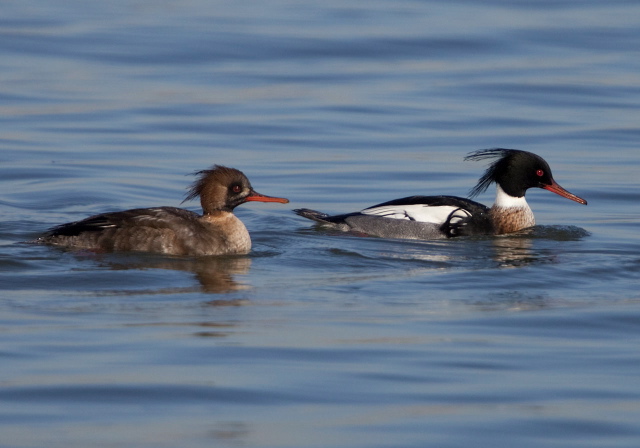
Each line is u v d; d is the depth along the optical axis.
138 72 30.30
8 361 10.24
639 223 18.36
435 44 33.59
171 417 8.98
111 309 12.26
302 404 9.30
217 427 8.77
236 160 22.50
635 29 35.72
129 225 15.59
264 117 25.92
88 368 10.07
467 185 21.12
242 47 33.16
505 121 25.73
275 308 12.45
